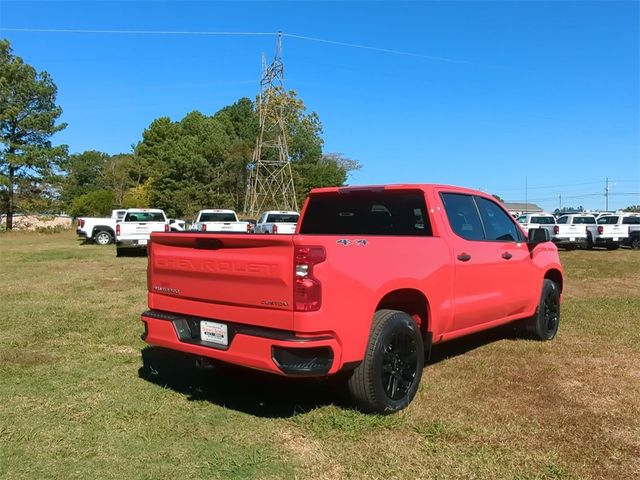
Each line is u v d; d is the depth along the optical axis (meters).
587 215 28.69
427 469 3.52
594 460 3.66
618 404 4.67
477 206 6.01
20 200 43.12
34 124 42.91
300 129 72.69
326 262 3.93
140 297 10.27
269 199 53.78
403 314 4.54
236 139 66.88
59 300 9.91
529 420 4.31
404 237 4.77
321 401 4.71
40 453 3.74
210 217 22.30
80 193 87.44
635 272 15.43
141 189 68.94
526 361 5.98
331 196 6.02
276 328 3.96
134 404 4.66
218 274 4.29
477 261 5.57
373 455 3.71
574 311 9.03
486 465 3.57
